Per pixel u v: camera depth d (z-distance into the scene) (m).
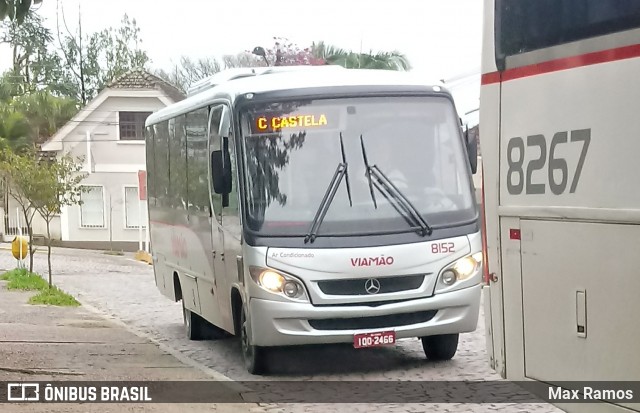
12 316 17.73
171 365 11.48
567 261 5.68
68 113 54.22
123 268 34.47
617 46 5.17
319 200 10.32
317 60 38.34
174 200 14.64
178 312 19.38
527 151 6.10
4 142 47.41
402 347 12.59
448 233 10.41
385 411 8.82
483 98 6.63
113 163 46.81
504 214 6.41
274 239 10.20
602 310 5.35
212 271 12.20
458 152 10.80
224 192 10.73
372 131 10.62
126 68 68.69
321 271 10.08
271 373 10.93
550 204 5.84
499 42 6.39
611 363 5.28
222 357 12.73
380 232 10.26
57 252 43.66
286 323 10.12
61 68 67.62
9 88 62.78
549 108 5.84
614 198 5.20
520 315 6.26
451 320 10.41
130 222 46.84
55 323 16.56
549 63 5.82
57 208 23.73
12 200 50.97
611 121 5.23
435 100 10.88
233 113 10.76
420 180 10.56
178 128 14.21
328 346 12.73
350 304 10.12
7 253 42.91
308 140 10.52
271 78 11.18
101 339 14.24
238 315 11.37
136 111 46.88
